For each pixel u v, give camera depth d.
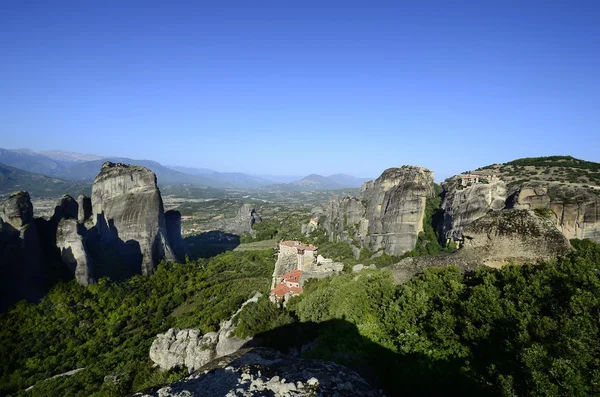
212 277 101.31
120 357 57.34
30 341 60.75
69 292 74.19
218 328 59.38
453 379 16.88
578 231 65.31
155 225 106.56
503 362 16.72
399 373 18.55
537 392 14.09
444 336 19.78
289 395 14.94
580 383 13.66
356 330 24.55
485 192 81.31
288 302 49.03
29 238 75.00
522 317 18.75
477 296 21.77
